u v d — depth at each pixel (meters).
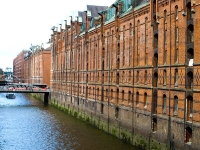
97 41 51.50
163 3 31.73
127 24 40.38
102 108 48.44
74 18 68.50
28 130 48.19
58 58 81.88
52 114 66.56
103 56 49.00
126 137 39.28
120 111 41.44
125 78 40.47
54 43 87.56
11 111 71.12
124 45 41.34
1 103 91.25
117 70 43.38
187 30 27.97
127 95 39.56
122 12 43.12
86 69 57.06
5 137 43.41
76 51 64.56
